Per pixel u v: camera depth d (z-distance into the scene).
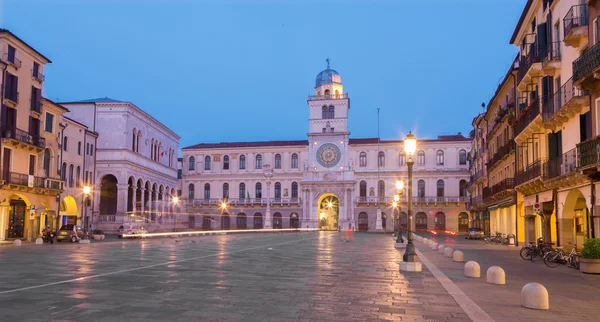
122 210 67.00
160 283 14.76
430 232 91.31
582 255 19.69
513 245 41.66
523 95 37.91
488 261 25.38
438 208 92.94
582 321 10.29
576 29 23.78
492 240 46.38
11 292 12.72
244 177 101.25
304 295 12.94
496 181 53.59
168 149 91.00
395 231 67.94
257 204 99.31
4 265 20.05
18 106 43.19
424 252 31.03
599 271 19.09
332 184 95.44
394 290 14.02
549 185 28.94
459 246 41.84
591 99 23.02
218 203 100.75
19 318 9.71
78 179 60.41
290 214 98.56
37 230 46.41
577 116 25.42
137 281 15.16
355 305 11.62
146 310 10.62
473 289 14.54
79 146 60.56
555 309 11.57
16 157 43.03
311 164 97.25
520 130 37.22
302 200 96.56
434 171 93.88
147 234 56.69
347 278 16.70
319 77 102.19
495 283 15.65
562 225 28.00
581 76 21.86
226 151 102.81
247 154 102.12
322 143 97.31
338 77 102.19
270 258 24.95
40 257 24.58
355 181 94.94
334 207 101.62
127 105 68.81
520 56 39.41
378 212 91.50
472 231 60.06
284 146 100.88
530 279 17.44
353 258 25.61
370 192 95.94
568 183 26.41
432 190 94.12
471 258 27.47
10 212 43.97
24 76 44.22
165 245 37.91
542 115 30.00
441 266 21.47
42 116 47.62
